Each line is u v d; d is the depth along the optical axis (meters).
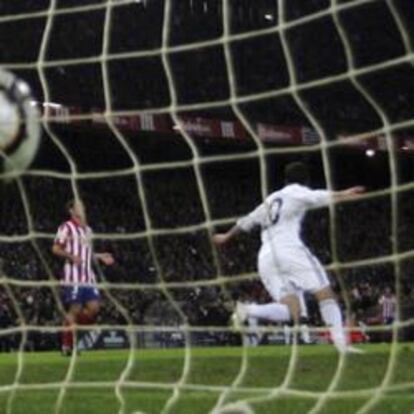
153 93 54.62
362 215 54.25
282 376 15.87
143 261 49.91
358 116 56.56
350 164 62.66
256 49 55.16
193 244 50.12
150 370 17.22
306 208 19.11
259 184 61.91
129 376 16.55
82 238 24.06
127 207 59.66
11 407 12.88
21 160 13.48
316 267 19.34
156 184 61.06
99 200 59.03
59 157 56.53
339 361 16.62
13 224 52.75
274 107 54.97
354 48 54.91
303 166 19.42
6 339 35.88
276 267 18.94
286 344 21.30
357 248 52.91
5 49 53.59
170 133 55.78
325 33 54.81
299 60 55.22
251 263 49.41
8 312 36.91
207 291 34.03
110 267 48.69
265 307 19.23
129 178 60.56
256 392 12.88
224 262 49.16
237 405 10.37
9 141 13.32
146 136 56.47
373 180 65.62
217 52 55.84
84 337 25.42
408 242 53.16
